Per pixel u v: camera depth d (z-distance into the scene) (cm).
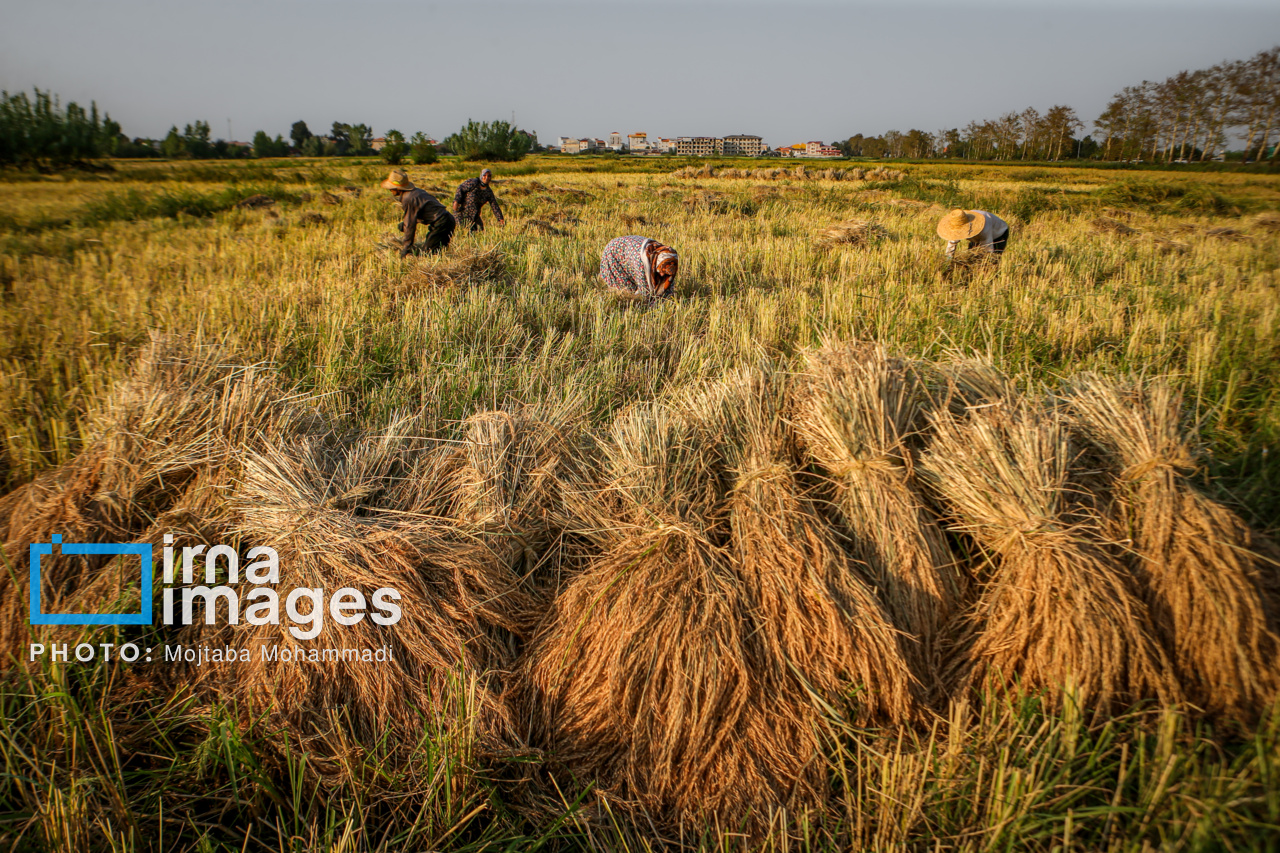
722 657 231
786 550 249
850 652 233
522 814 217
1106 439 278
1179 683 227
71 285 714
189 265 884
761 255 961
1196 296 682
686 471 288
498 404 450
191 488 300
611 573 254
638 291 698
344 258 920
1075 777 208
